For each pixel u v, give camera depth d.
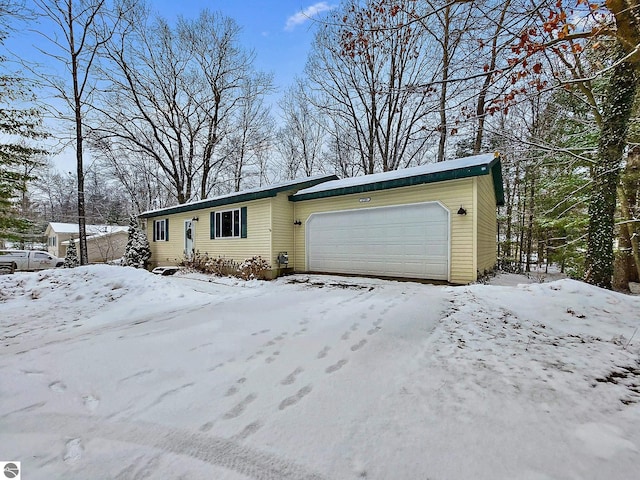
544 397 2.39
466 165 7.31
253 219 10.43
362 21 5.85
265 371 2.95
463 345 3.48
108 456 1.85
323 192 9.49
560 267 14.92
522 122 10.03
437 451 1.81
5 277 7.66
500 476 1.61
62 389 2.69
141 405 2.41
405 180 7.90
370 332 3.96
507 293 5.55
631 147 7.96
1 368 3.15
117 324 4.91
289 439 1.95
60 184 31.78
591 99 7.27
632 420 2.10
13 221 12.30
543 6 3.89
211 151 21.62
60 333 4.52
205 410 2.31
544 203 12.71
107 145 17.98
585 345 3.45
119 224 28.52
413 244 8.21
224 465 1.76
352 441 1.91
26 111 11.49
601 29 3.37
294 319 4.70
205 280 10.04
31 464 1.79
